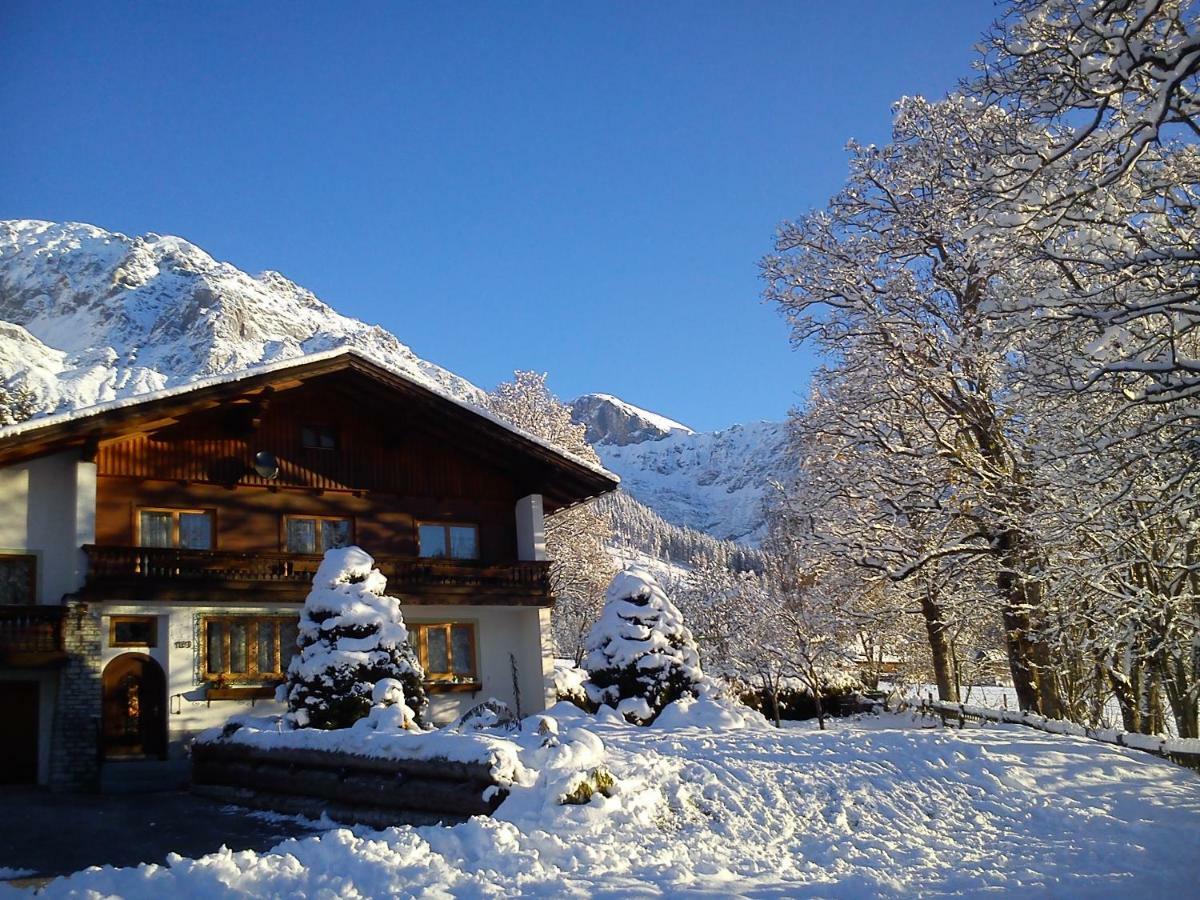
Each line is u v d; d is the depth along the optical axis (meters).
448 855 10.79
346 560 21.78
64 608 22.12
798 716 35.22
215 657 24.16
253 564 24.69
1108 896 10.48
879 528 28.38
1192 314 15.47
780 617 35.25
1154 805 15.34
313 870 9.99
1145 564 22.02
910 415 28.70
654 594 26.64
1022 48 15.72
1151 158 16.44
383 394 27.41
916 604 32.12
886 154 27.98
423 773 13.59
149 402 23.50
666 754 16.30
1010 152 16.09
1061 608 23.33
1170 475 18.02
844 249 28.08
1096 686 29.00
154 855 12.80
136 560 23.23
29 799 19.41
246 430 25.92
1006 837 13.67
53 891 9.39
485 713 21.91
